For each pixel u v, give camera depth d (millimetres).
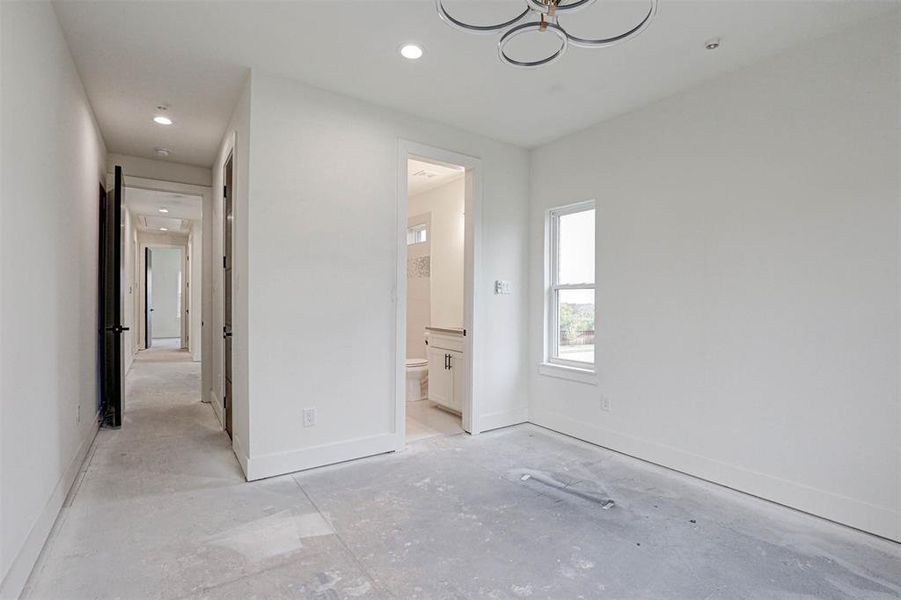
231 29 2393
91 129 3322
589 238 3857
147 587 1761
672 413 3102
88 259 3281
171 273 12953
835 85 2377
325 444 3078
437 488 2742
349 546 2082
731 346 2799
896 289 2188
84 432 3105
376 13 2258
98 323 3908
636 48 2533
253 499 2547
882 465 2219
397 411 3402
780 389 2578
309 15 2270
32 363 1892
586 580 1856
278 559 1967
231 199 3541
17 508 1685
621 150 3461
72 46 2541
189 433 3795
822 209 2424
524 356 4230
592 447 3547
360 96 3170
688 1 2123
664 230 3172
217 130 3789
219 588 1764
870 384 2262
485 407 3945
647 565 1966
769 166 2633
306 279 2996
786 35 2404
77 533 2156
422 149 3525
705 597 1760
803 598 1757
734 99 2789
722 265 2848
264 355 2848
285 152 2916
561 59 2664
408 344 5988
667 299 3146
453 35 2443
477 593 1765
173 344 11336
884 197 2223
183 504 2475
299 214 2967
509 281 4117
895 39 2188
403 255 3428
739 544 2141
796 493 2502
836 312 2377
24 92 1802
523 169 4227
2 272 1559
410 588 1788
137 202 6715
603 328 3568
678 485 2828
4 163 1581
